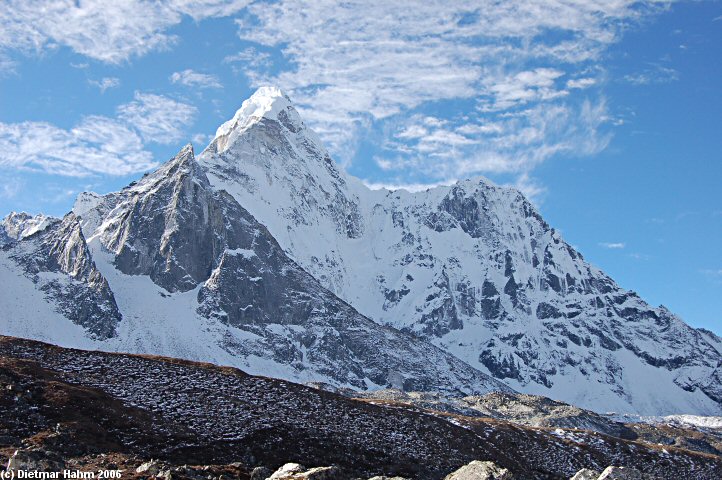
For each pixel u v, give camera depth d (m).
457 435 188.38
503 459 183.38
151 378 169.38
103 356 177.00
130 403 153.38
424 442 176.50
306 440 157.88
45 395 144.00
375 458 160.25
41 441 123.94
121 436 137.38
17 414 134.75
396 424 181.62
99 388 157.00
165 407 156.00
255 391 177.00
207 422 154.38
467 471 102.50
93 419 140.25
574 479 110.38
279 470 106.44
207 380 176.25
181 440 141.75
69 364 167.25
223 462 137.00
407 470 158.00
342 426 171.75
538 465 191.25
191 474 108.38
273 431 157.88
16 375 150.00
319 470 102.94
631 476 106.25
